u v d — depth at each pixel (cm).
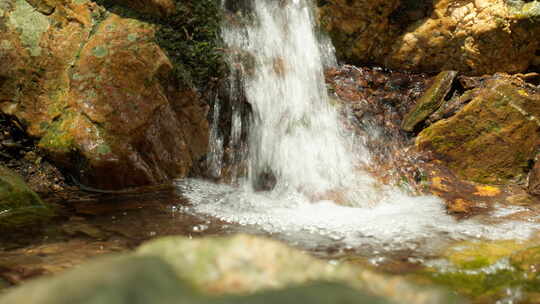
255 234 370
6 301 138
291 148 542
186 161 515
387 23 656
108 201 440
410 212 435
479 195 488
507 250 341
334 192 480
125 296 137
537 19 605
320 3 651
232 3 605
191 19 547
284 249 180
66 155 460
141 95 484
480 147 539
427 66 656
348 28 653
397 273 301
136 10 514
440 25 639
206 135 538
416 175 519
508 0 625
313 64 640
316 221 406
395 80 649
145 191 471
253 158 544
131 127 473
